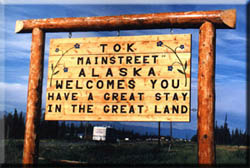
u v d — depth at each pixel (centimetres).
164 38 953
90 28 980
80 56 983
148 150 1720
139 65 956
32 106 978
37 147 976
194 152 1515
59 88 983
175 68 941
